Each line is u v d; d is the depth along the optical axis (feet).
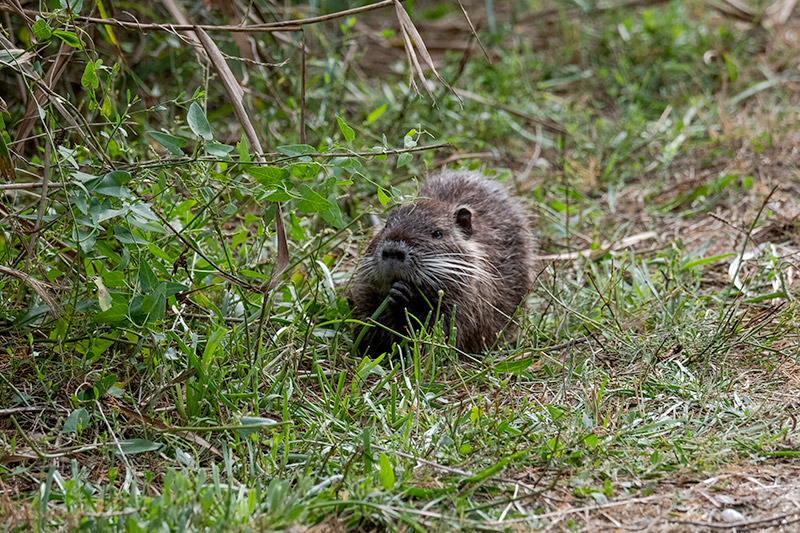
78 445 23.25
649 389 27.27
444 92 48.70
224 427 22.86
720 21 60.75
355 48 50.98
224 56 28.84
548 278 36.06
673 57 56.85
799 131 47.44
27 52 27.02
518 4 67.87
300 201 26.48
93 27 35.55
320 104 46.14
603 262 37.68
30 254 24.90
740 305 32.91
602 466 22.57
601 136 48.75
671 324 31.19
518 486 21.84
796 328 30.37
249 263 32.40
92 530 19.22
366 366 27.25
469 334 32.01
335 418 25.02
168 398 25.57
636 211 43.16
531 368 29.07
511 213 36.83
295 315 29.91
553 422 24.62
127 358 26.84
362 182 41.96
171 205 29.71
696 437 24.27
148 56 44.32
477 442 23.63
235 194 32.27
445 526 19.95
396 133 45.24
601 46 58.59
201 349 27.30
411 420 24.17
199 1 43.52
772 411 25.50
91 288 25.77
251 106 41.22
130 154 31.40
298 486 21.17
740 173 43.75
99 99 37.99
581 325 32.14
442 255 31.73
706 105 50.85
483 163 47.73
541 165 47.83
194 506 19.72
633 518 20.71
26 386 25.68
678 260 36.58
